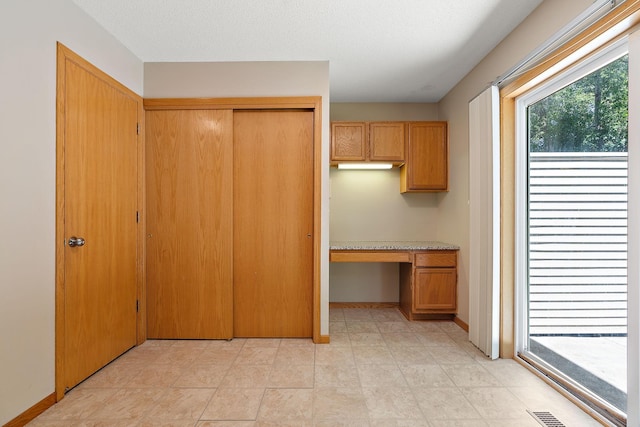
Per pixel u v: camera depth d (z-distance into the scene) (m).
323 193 2.88
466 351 2.71
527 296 2.51
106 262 2.41
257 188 2.96
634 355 1.58
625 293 1.77
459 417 1.81
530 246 2.47
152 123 2.91
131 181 2.71
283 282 2.98
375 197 4.08
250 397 2.01
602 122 1.86
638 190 1.57
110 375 2.28
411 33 2.44
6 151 1.63
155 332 2.93
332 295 4.09
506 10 2.16
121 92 2.57
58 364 1.95
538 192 2.38
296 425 1.75
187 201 2.90
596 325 1.90
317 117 2.88
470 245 2.89
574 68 1.96
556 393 2.06
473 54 2.77
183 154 2.90
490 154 2.52
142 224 2.87
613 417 1.76
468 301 3.17
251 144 2.96
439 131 3.67
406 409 1.89
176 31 2.42
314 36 2.49
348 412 1.86
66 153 2.01
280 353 2.66
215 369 2.38
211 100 2.87
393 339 2.98
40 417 1.80
